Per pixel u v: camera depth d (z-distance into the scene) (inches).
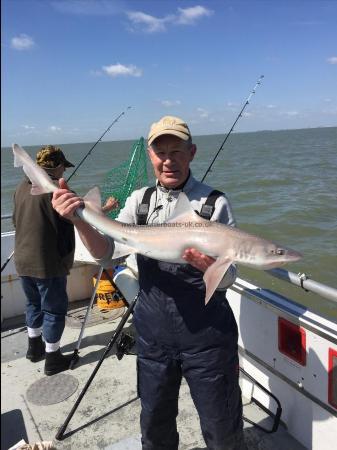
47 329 155.9
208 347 92.4
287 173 864.9
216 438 96.2
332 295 93.3
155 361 97.9
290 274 104.9
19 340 186.5
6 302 205.2
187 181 99.3
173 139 92.4
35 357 169.0
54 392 147.4
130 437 123.0
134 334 178.5
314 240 451.8
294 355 113.9
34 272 151.7
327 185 690.2
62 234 155.3
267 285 346.6
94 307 207.0
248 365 133.7
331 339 101.0
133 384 149.9
